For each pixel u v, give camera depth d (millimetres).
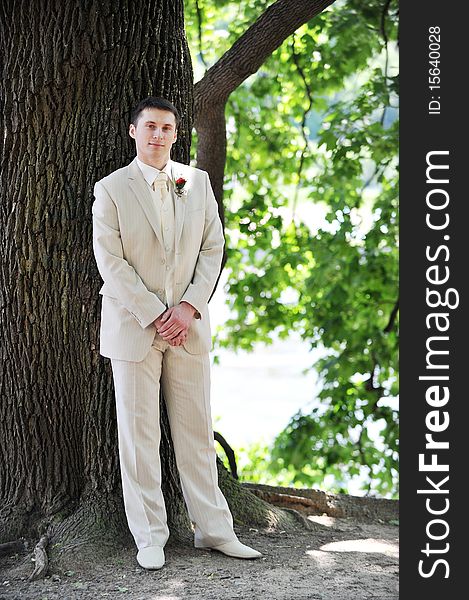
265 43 5086
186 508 4500
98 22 4262
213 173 5477
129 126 4324
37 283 4352
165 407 4469
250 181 8891
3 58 4352
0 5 4324
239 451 9375
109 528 4238
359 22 7688
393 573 4008
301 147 8906
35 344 4383
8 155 4359
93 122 4305
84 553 4098
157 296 4027
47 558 4039
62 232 4320
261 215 8375
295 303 9273
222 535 4145
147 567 3949
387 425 8703
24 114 4305
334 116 8430
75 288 4340
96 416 4367
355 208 8758
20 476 4434
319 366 9039
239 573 3906
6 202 4367
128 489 4066
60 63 4250
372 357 8766
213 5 7957
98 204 3988
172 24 4453
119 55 4301
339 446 8664
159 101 3992
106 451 4367
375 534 4852
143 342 3975
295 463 8695
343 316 8859
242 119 8820
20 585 3846
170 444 4488
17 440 4434
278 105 8883
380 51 7941
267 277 8836
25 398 4410
